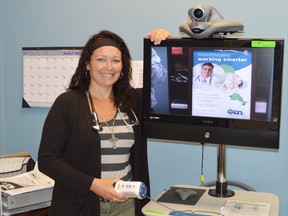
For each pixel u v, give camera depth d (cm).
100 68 194
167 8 256
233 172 249
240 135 190
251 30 238
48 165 187
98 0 272
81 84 203
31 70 292
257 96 184
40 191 239
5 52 300
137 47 265
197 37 188
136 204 205
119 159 198
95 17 274
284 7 232
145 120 204
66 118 192
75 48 280
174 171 262
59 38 284
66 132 192
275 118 182
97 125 192
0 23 298
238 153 247
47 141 190
